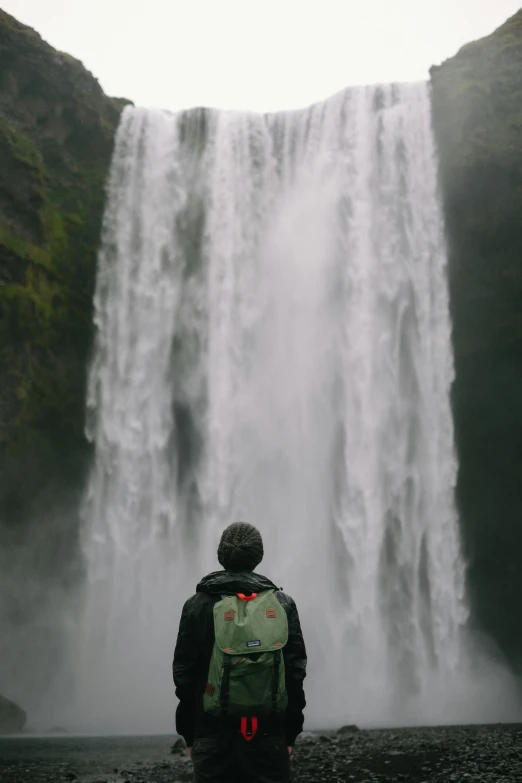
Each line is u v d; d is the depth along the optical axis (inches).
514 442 1058.1
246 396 1133.1
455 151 1051.9
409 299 1098.1
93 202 1125.1
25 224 1037.8
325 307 1138.7
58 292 1056.8
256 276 1165.1
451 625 1037.8
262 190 1195.3
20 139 1051.3
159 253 1152.8
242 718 145.5
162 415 1120.8
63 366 1061.1
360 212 1143.0
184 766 442.3
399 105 1145.4
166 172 1179.3
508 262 1030.4
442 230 1084.5
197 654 151.8
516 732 598.2
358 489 1086.4
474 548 1087.0
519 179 1011.9
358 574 1064.2
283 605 153.3
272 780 146.3
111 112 1179.3
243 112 1226.0
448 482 1061.1
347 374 1115.3
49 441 1042.1
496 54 1056.2
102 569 1069.1
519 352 1034.1
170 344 1136.8
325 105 1196.5
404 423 1083.3
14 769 430.3
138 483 1097.4
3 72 1079.6
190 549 1101.1
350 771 397.7
